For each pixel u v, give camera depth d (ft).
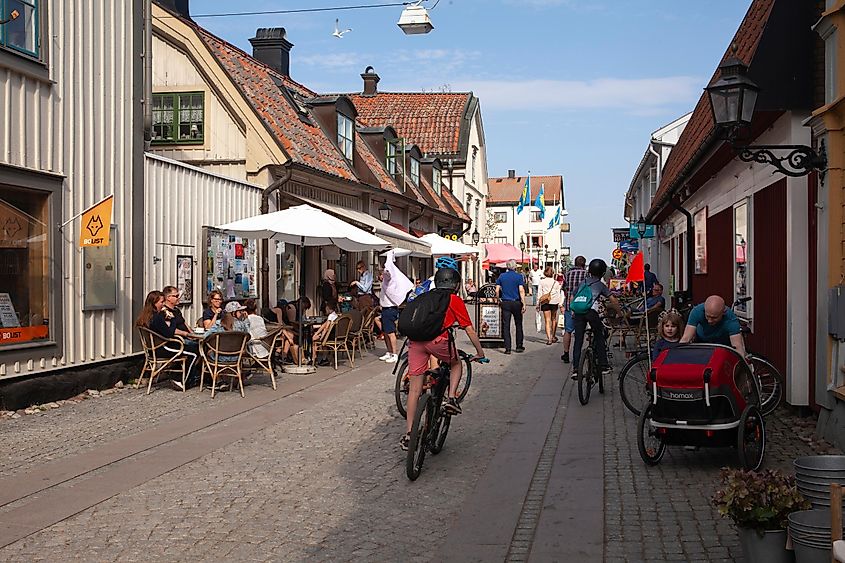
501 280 62.90
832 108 27.48
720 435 24.93
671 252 91.97
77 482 24.75
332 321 51.37
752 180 40.27
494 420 35.01
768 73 31.89
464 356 28.71
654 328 54.24
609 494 23.30
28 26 35.96
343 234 47.65
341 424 33.96
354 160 82.23
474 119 152.25
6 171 34.45
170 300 41.88
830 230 28.12
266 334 44.04
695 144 46.19
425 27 49.57
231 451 29.04
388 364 54.75
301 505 22.66
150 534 20.16
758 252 38.86
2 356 34.19
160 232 46.21
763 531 16.03
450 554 18.76
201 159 61.21
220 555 18.72
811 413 32.35
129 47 43.34
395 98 152.87
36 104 36.42
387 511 22.17
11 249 35.19
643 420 25.85
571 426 33.37
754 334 39.83
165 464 26.99
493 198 280.31
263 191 59.21
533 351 64.23
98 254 40.52
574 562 18.02
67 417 34.22
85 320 39.70
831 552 14.42
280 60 90.48
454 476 25.88
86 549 19.08
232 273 54.54
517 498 23.20
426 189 118.21
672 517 21.02
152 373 40.81
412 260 107.86
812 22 31.68
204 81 60.85
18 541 19.60
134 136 43.70
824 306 29.09
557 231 255.70
